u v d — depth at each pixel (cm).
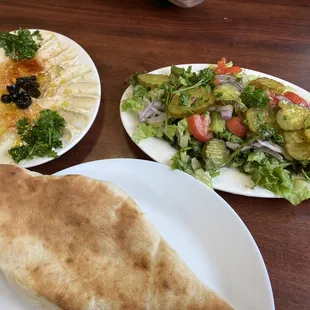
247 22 59
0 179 35
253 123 42
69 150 45
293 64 54
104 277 30
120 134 47
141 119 45
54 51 54
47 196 34
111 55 56
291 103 42
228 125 43
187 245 36
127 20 60
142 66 54
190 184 39
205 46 57
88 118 45
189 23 60
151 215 37
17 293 32
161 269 30
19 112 48
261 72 52
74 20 61
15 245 32
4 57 54
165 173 40
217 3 62
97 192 34
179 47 57
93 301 29
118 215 33
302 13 61
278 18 60
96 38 58
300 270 36
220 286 33
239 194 40
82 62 52
